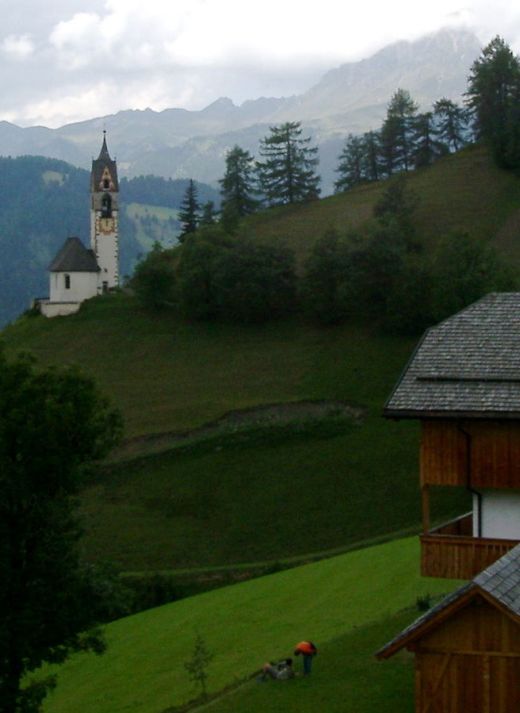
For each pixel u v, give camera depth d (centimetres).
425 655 4050
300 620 6881
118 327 17650
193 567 10519
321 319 16562
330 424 13588
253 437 13462
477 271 15312
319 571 8250
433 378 5009
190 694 5800
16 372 5922
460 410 4838
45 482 5912
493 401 4844
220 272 17112
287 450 13062
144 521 11675
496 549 4831
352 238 16775
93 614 5831
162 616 7931
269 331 16750
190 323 17338
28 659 5794
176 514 11844
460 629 4022
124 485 12619
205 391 15212
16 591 5769
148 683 6300
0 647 5541
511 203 19912
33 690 5600
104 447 6022
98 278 19238
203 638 6988
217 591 8469
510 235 18700
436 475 4959
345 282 16400
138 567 10575
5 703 5578
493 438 4900
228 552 10906
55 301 18762
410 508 11431
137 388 15638
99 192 19625
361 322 16338
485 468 4903
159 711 5631
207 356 16338
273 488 12200
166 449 13412
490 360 5069
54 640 5778
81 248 19150
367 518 11356
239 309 17038
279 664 5209
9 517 5800
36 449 5766
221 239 17900
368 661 5225
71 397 5941
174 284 17925
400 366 15012
